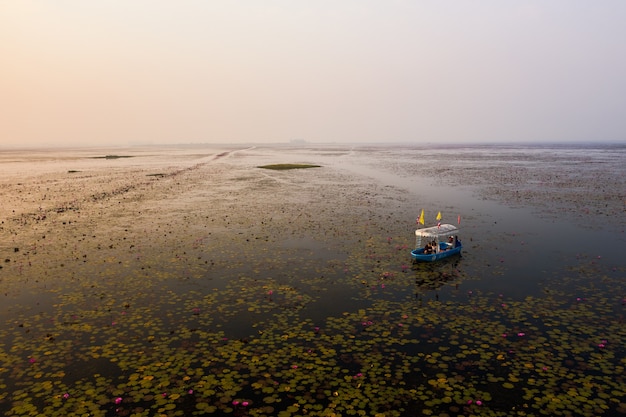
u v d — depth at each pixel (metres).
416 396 10.61
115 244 25.50
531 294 17.47
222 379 11.34
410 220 32.91
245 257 22.78
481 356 12.55
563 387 10.99
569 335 13.86
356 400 10.43
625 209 37.09
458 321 14.93
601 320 14.98
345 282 18.94
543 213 35.69
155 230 29.31
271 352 12.80
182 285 18.55
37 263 21.69
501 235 27.83
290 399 10.48
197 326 14.56
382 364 12.12
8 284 18.62
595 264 21.50
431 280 19.20
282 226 30.59
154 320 15.02
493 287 18.31
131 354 12.67
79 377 11.45
